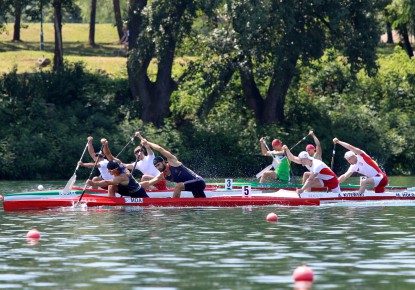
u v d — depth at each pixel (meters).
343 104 162.75
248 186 76.88
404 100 170.62
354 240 49.88
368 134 152.62
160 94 144.25
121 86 154.12
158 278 36.88
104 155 77.88
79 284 35.56
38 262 41.28
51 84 147.50
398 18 183.00
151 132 137.88
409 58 187.00
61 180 127.69
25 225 59.00
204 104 146.12
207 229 55.91
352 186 92.44
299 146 147.12
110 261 41.59
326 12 140.88
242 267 39.81
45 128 136.88
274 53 139.88
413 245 47.47
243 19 130.50
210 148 143.38
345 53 147.75
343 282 35.97
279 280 36.41
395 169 153.62
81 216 65.69
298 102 158.38
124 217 64.62
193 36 139.38
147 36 138.00
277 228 56.53
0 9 148.38
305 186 77.69
